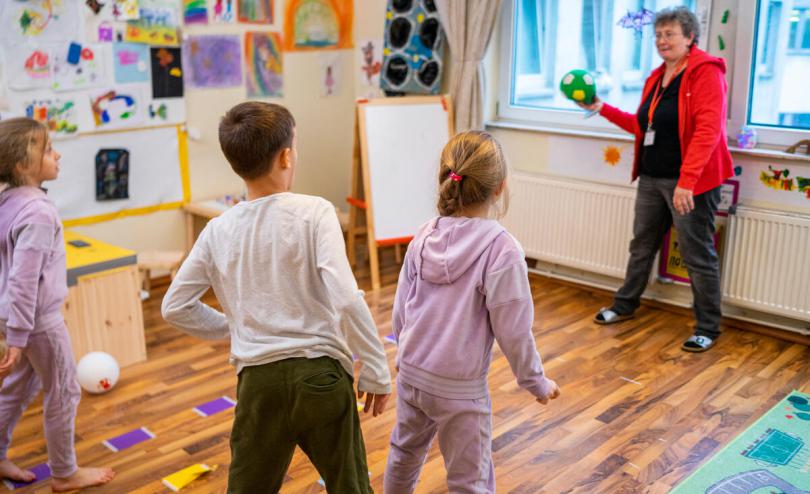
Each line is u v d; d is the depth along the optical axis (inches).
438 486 91.7
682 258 139.2
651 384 119.4
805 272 131.1
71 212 150.1
